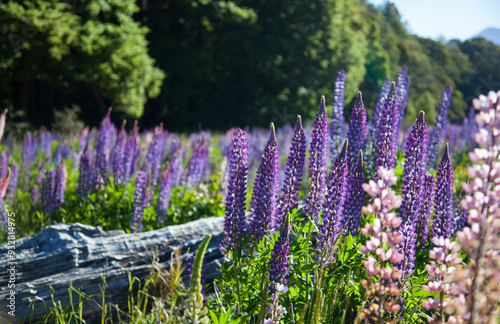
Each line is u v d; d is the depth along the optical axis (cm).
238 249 307
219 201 694
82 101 3197
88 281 415
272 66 3553
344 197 298
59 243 427
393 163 359
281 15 3594
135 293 425
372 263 206
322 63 3666
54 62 2384
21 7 2139
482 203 185
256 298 278
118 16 2627
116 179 707
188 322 231
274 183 308
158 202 623
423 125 303
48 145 1120
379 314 210
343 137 468
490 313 176
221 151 1080
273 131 311
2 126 418
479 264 179
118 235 455
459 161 824
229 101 3519
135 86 2689
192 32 3541
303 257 293
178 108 3441
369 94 4438
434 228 315
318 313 247
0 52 2208
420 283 277
